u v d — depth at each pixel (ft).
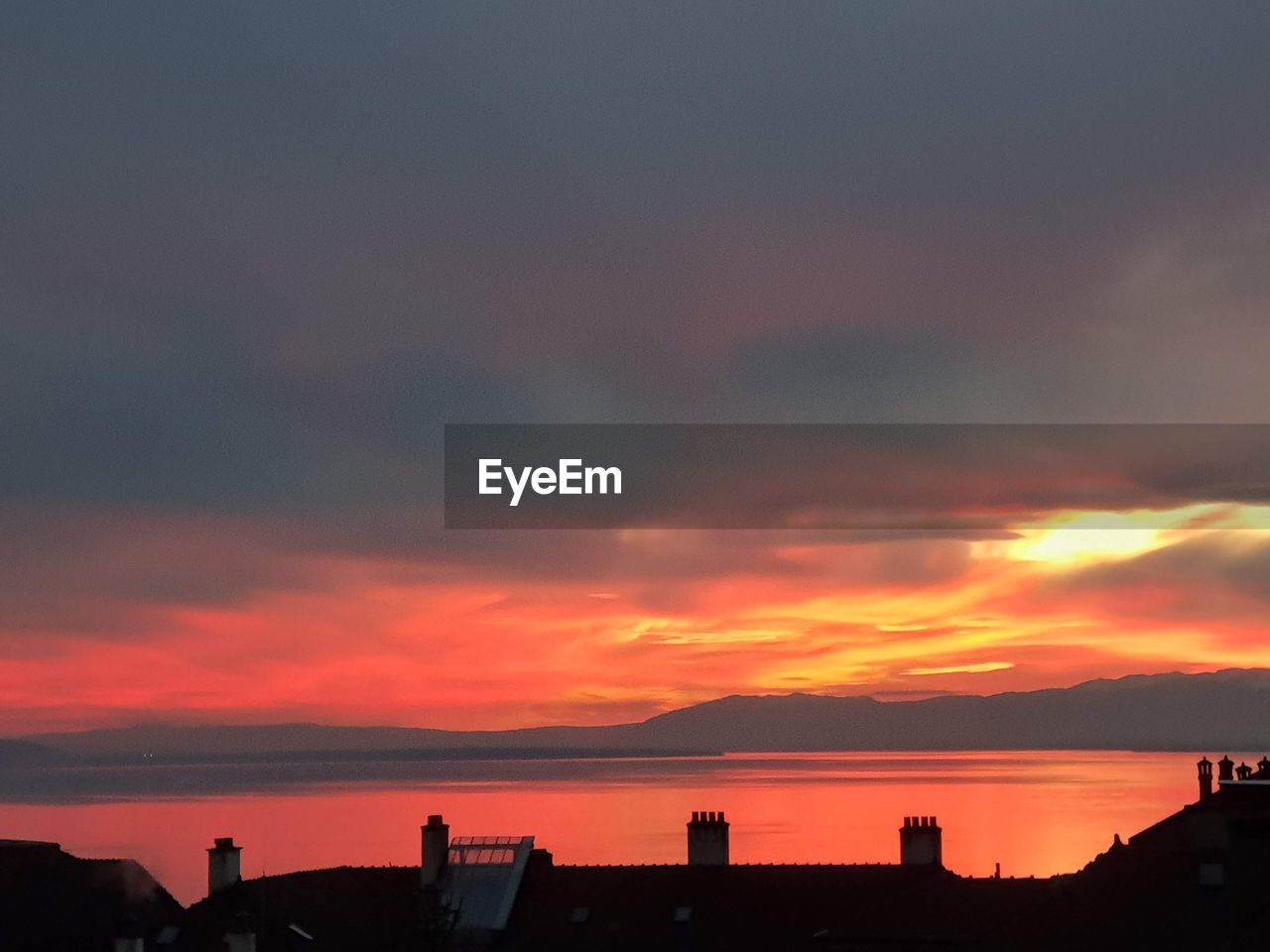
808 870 291.17
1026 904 265.34
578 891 295.89
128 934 294.87
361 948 287.89
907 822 294.05
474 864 303.48
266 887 305.53
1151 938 242.99
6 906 308.19
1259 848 241.76
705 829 305.73
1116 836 278.67
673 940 281.13
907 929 265.54
